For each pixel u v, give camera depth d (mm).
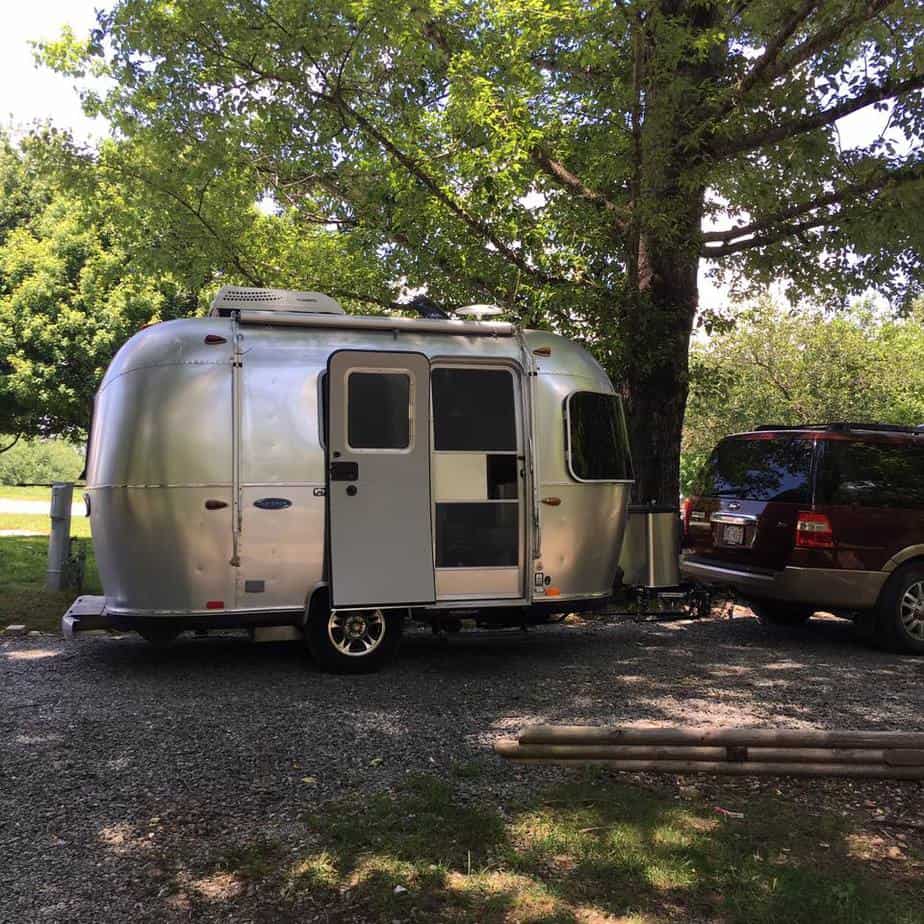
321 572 6688
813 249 10328
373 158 10781
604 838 3736
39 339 20609
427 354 7016
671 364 10406
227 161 10273
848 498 7891
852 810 4105
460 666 7160
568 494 7309
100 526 6680
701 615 8406
